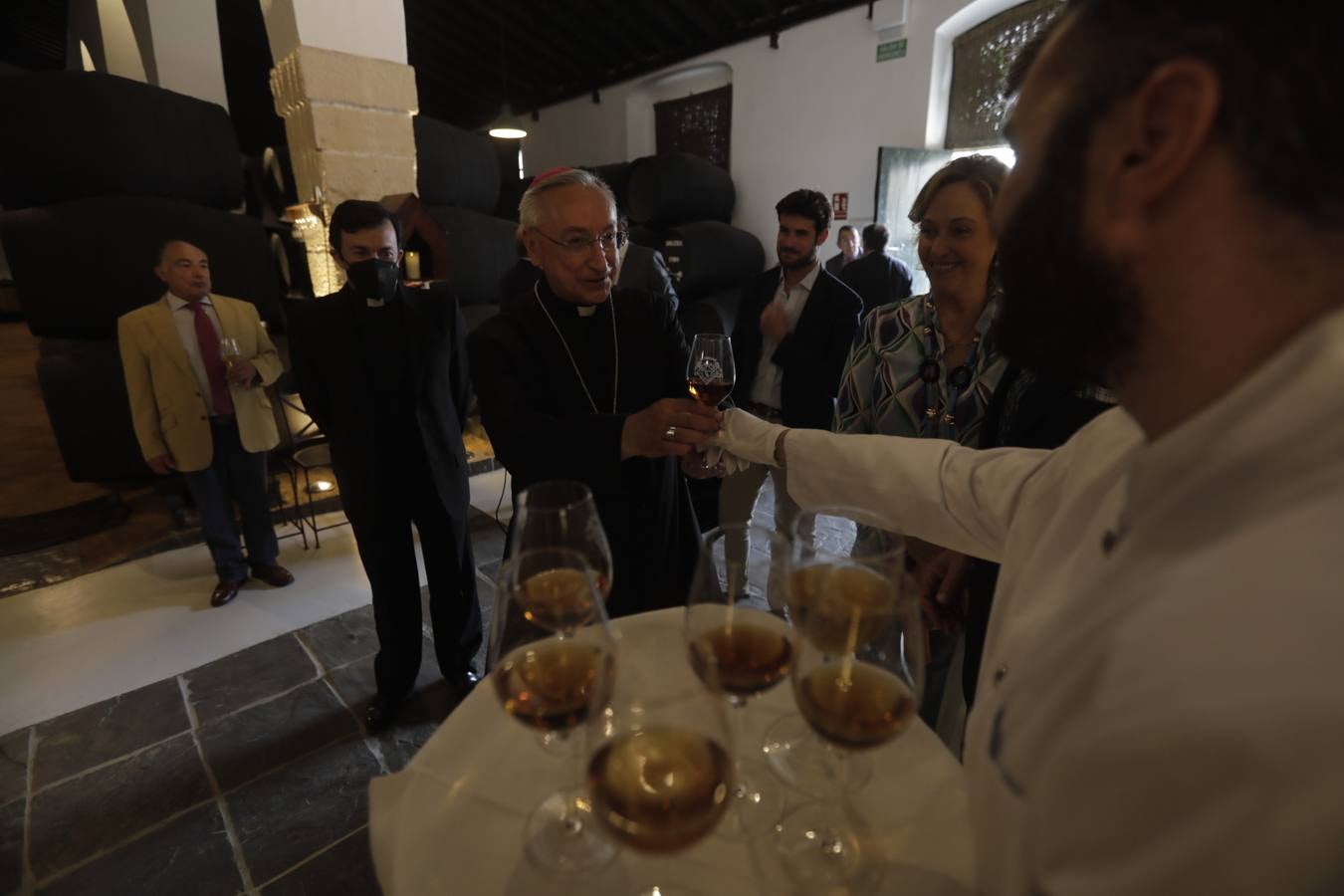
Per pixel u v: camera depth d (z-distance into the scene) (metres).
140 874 1.72
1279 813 0.27
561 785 0.81
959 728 1.57
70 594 3.14
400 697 2.29
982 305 1.46
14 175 3.70
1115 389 0.48
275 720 2.29
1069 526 0.62
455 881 0.69
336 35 3.57
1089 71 0.41
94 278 3.76
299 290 5.01
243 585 3.22
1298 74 0.33
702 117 8.37
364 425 2.07
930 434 1.56
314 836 1.83
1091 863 0.34
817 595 0.67
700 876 0.70
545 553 0.79
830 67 6.77
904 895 0.67
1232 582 0.31
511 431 1.44
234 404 2.96
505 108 7.25
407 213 3.74
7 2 8.52
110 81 3.72
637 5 7.54
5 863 1.75
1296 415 0.33
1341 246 0.36
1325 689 0.27
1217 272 0.38
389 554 2.16
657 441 1.32
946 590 1.41
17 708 2.36
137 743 2.18
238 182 4.48
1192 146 0.37
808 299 2.72
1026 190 0.45
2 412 6.03
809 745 0.89
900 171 6.19
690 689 0.59
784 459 1.21
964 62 6.04
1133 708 0.32
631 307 1.77
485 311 5.55
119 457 4.04
